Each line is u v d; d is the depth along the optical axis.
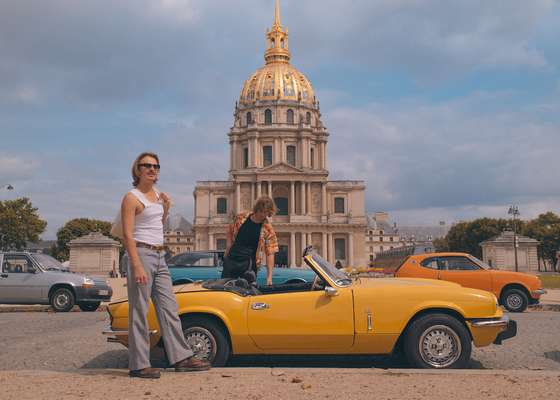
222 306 7.71
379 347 7.70
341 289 7.80
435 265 17.73
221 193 93.75
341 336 7.64
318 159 101.88
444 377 6.56
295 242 91.94
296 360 8.74
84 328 13.73
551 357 9.27
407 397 5.65
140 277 6.48
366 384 6.18
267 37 109.31
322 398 5.59
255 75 104.69
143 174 6.82
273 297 7.79
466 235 105.06
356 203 94.00
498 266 58.53
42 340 11.37
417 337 7.61
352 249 92.44
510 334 7.98
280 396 5.66
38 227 87.00
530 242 58.72
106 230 102.69
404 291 7.78
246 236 9.32
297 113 100.00
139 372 6.52
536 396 5.70
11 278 18.50
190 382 6.27
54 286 18.56
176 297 7.81
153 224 6.84
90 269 56.31
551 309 19.42
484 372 6.83
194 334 7.71
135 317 6.62
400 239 171.00
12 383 6.22
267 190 92.62
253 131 98.06
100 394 5.73
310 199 92.88
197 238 92.44
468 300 7.77
